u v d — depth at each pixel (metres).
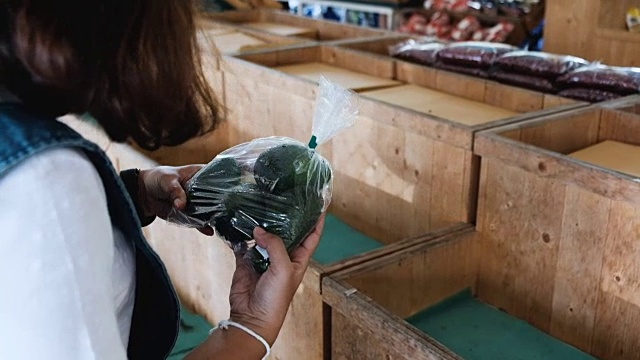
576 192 1.38
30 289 0.55
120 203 0.66
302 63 2.74
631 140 1.69
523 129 1.60
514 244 1.55
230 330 0.80
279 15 3.74
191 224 0.95
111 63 0.61
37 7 0.55
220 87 2.60
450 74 2.22
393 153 1.83
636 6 3.28
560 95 1.99
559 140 1.67
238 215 0.89
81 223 0.57
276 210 0.88
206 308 1.86
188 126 0.74
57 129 0.58
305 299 1.43
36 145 0.55
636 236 1.30
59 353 0.56
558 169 1.39
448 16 4.51
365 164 1.96
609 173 1.30
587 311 1.43
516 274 1.56
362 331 1.29
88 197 0.58
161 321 0.81
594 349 1.44
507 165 1.51
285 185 0.90
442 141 1.65
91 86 0.60
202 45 0.81
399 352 1.20
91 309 0.58
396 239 1.91
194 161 2.57
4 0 0.55
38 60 0.56
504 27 4.14
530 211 1.49
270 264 0.82
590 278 1.41
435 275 1.57
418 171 1.76
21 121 0.57
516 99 1.99
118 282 0.69
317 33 3.46
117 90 0.63
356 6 4.92
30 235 0.54
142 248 0.71
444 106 2.04
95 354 0.58
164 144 0.75
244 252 0.88
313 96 2.10
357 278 1.41
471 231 1.61
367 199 1.99
